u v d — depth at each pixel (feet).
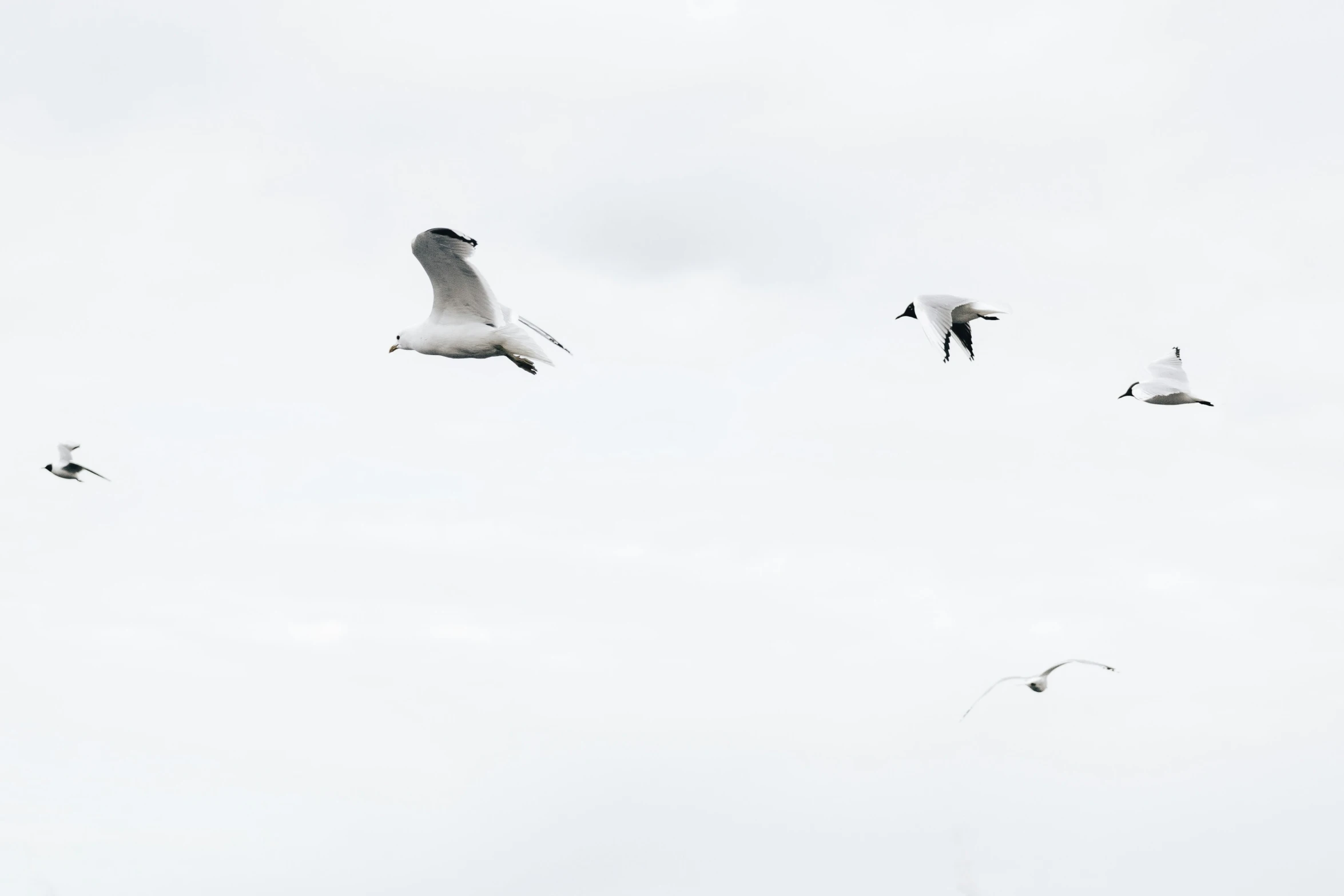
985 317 73.46
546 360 73.20
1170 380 92.12
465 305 74.54
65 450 118.11
